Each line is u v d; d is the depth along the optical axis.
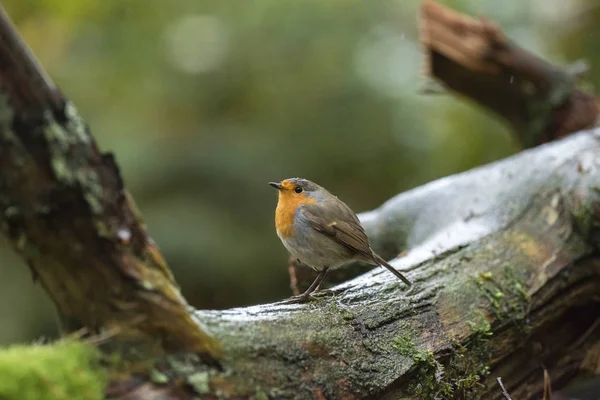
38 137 3.80
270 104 16.17
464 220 8.26
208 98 16.02
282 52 16.06
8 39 3.70
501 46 11.51
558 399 9.49
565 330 7.77
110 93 15.98
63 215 3.91
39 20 17.00
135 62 15.94
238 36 16.06
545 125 11.86
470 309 6.52
